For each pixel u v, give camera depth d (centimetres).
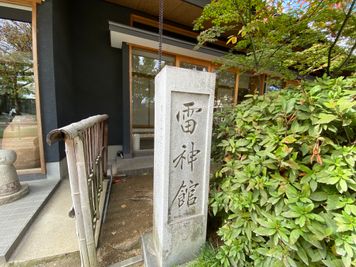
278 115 123
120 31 390
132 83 516
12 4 298
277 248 107
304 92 115
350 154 95
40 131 328
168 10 511
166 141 141
